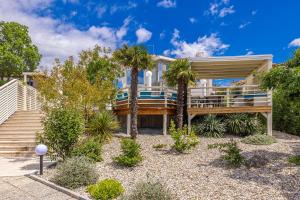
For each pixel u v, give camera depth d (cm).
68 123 1027
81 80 1365
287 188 726
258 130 1547
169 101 1702
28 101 2033
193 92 2114
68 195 728
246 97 1681
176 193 706
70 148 1046
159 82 2291
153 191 623
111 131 1421
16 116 1681
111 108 1783
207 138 1491
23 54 3156
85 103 1356
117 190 700
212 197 675
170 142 1393
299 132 1745
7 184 827
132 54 1411
